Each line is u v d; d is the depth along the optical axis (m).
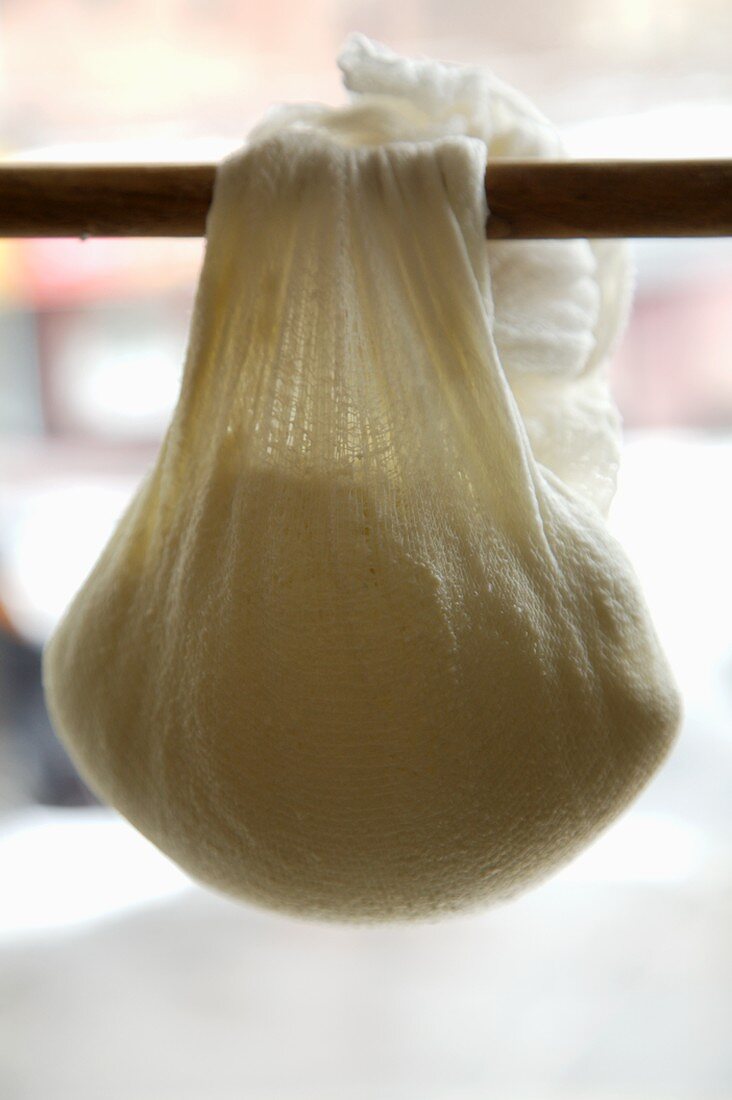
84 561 1.04
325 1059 0.79
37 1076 0.78
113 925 0.94
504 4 0.86
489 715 0.28
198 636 0.29
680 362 1.04
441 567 0.28
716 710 1.08
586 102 0.92
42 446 1.07
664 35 0.88
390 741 0.28
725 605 1.10
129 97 0.93
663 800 1.06
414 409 0.29
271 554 0.29
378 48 0.31
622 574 0.30
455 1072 0.79
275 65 0.91
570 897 0.97
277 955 0.92
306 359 0.29
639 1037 0.81
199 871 0.30
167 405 1.05
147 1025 0.82
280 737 0.28
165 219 0.29
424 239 0.28
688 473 1.09
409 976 0.89
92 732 0.31
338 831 0.28
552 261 0.31
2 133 0.95
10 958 0.89
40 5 0.88
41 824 1.04
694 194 0.28
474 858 0.29
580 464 0.32
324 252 0.29
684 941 0.90
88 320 1.03
